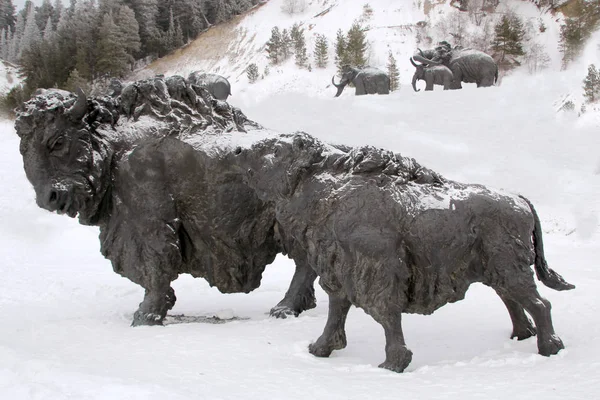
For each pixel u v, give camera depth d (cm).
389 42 5603
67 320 802
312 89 4853
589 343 594
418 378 510
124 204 799
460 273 579
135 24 6328
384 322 555
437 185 593
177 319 841
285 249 843
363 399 451
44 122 739
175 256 795
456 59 3581
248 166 638
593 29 5075
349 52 5059
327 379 509
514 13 5556
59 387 438
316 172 607
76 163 761
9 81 6259
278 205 620
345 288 577
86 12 6419
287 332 692
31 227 1909
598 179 2012
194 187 802
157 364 548
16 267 1440
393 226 563
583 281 1017
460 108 2830
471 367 538
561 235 1652
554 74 3791
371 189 573
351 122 2684
